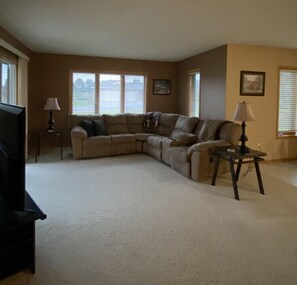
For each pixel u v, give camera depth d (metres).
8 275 1.89
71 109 6.93
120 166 5.16
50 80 6.70
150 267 2.07
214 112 5.72
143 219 2.89
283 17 3.72
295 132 6.07
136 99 7.46
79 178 4.34
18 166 1.67
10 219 1.75
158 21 3.95
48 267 2.05
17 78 5.37
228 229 2.70
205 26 4.16
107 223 2.79
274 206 3.31
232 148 4.06
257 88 5.55
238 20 3.86
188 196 3.61
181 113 7.34
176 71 7.57
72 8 3.48
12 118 1.70
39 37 5.00
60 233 2.56
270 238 2.53
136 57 6.99
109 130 6.58
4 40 4.50
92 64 6.94
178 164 4.68
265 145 5.76
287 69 5.76
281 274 2.01
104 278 1.94
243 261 2.16
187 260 2.17
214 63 5.70
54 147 6.86
